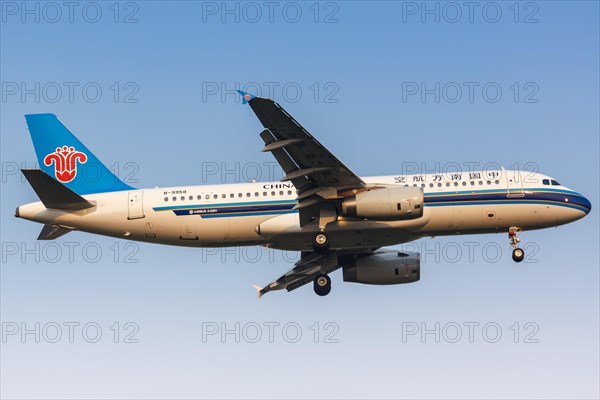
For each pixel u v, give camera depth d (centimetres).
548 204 12275
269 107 10500
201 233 12362
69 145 12938
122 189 12788
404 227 12081
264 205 12256
